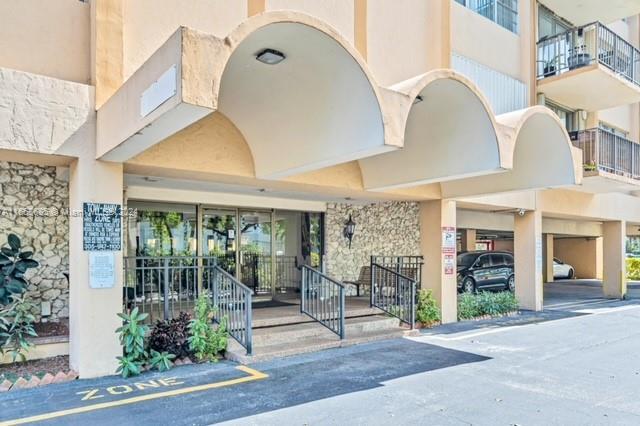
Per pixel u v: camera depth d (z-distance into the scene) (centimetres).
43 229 739
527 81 1348
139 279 909
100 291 602
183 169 671
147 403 518
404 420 479
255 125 701
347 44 548
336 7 884
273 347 741
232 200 1006
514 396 556
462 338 895
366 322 903
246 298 699
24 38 583
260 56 557
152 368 643
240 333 737
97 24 603
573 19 1544
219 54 435
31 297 726
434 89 698
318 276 950
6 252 613
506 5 1341
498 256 1712
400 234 1196
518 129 779
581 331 989
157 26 661
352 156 621
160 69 443
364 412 499
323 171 845
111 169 612
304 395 551
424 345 823
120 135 524
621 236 1725
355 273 1195
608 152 1352
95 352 598
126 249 901
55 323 727
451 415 493
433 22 1073
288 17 495
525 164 934
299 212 1150
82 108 591
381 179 885
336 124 625
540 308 1342
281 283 1119
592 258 2816
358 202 1173
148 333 666
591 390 581
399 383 601
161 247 953
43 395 538
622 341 886
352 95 594
